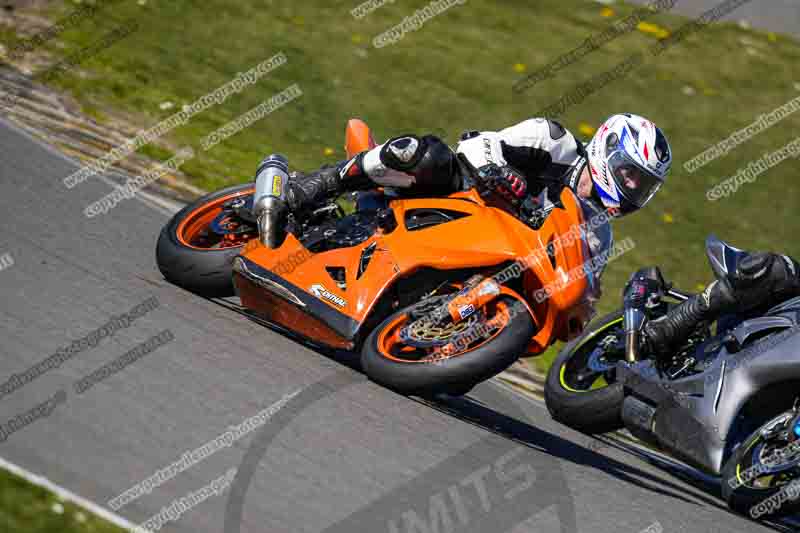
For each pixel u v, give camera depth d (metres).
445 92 43.03
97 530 13.85
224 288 22.48
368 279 20.03
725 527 18.33
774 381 18.08
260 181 21.88
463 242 19.62
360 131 23.36
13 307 19.58
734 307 19.25
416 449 17.95
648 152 19.58
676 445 19.00
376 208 21.92
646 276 21.42
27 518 13.70
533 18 51.19
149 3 44.69
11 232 23.06
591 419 20.88
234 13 46.00
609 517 17.53
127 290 21.72
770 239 37.16
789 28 54.28
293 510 15.27
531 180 20.95
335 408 18.58
